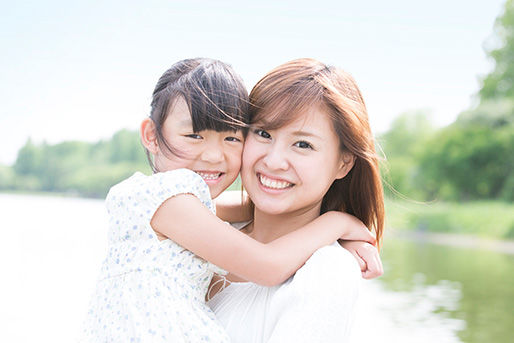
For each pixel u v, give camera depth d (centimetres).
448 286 918
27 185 5438
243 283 164
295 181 156
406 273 1068
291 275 154
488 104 3102
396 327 616
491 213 2361
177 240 150
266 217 176
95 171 5244
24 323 605
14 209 2702
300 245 154
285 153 155
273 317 145
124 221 156
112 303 152
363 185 177
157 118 166
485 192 2978
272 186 158
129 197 155
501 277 1048
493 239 2119
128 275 151
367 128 165
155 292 146
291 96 153
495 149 2928
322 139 155
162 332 142
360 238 170
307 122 153
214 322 150
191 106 158
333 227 163
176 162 164
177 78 166
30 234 1465
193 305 150
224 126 159
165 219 151
